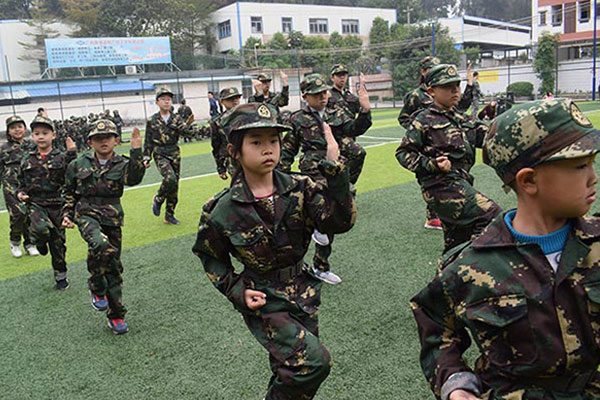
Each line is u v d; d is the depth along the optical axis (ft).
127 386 11.81
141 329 14.70
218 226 8.86
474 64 141.59
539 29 135.95
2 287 19.12
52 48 124.36
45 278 19.88
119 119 76.54
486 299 5.43
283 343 8.67
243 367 12.28
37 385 12.13
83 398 11.46
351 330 13.53
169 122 26.40
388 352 12.31
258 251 8.74
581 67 116.78
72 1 168.86
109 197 15.07
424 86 21.81
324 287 16.55
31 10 170.60
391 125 74.13
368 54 165.99
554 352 5.16
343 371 11.60
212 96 78.89
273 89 133.18
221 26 182.39
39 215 17.54
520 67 123.13
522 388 5.42
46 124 17.58
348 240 21.29
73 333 14.82
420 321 6.30
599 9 123.75
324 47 173.68
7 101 115.14
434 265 17.80
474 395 5.62
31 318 16.10
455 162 14.88
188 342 13.73
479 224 14.32
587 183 5.07
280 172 9.23
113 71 133.28
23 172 17.61
